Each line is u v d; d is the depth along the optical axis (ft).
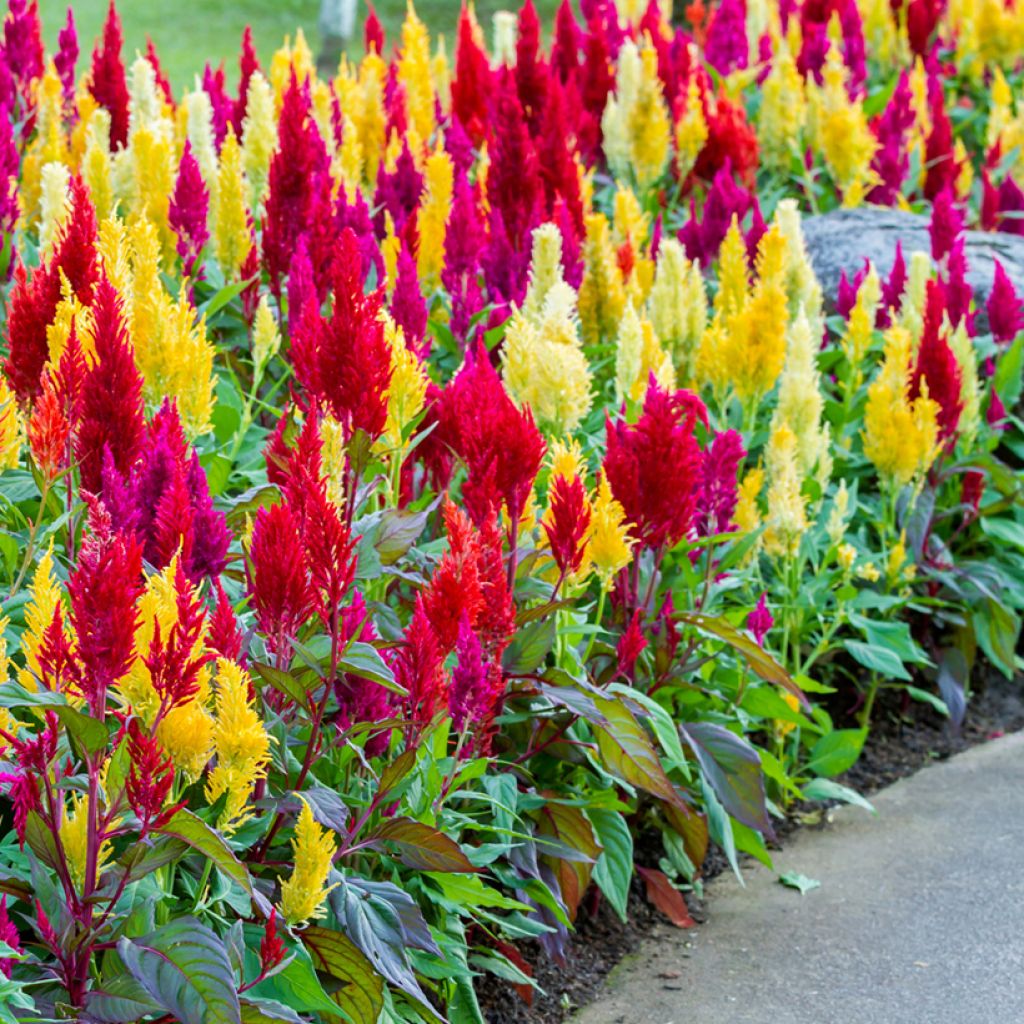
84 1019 7.97
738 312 19.85
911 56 38.58
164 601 8.21
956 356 20.66
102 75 22.59
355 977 9.57
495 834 12.51
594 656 14.30
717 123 28.12
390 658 10.80
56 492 11.83
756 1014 12.98
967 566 20.20
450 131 25.76
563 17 31.45
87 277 11.55
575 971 13.74
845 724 19.60
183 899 9.94
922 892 15.26
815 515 19.52
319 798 9.61
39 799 8.19
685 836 14.67
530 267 19.21
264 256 17.15
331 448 10.56
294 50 25.59
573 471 12.51
